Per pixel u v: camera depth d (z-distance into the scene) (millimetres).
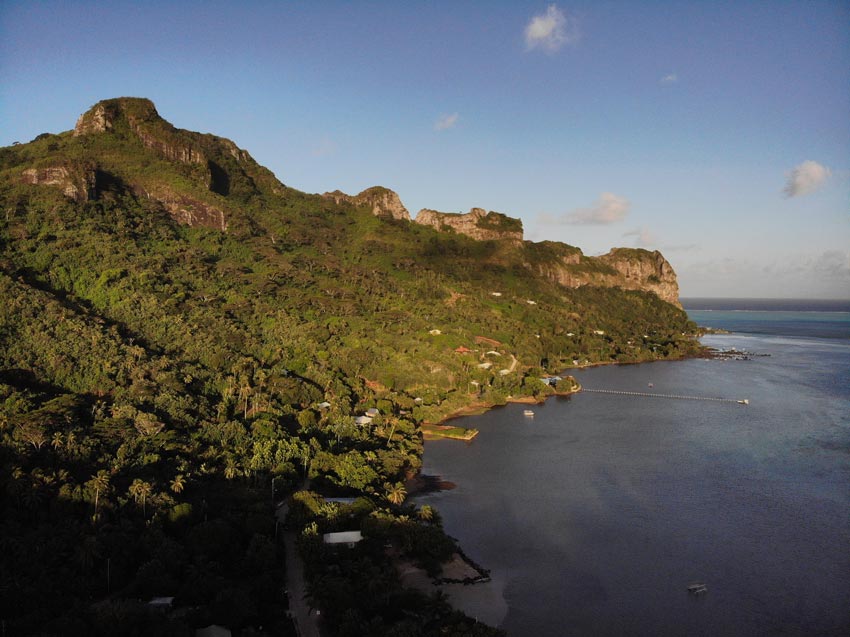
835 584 97188
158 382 149000
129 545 88438
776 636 83938
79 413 125000
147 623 72250
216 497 109000
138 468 109250
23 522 91250
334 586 81562
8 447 103125
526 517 121188
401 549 102250
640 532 114938
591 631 84250
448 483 139625
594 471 149125
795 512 124438
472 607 89125
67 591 79125
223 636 72875
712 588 95625
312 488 122250
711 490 136375
